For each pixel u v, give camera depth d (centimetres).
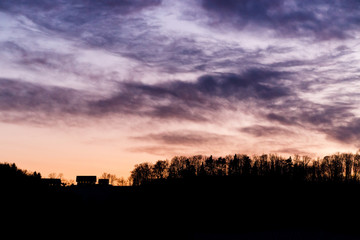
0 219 4331
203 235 4872
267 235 5138
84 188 8575
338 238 5122
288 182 9531
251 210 6762
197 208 6700
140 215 5784
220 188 8506
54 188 7081
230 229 5403
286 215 6562
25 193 5794
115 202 6838
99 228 4606
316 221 6222
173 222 5475
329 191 8531
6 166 7056
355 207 7175
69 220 4850
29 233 3950
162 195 7769
